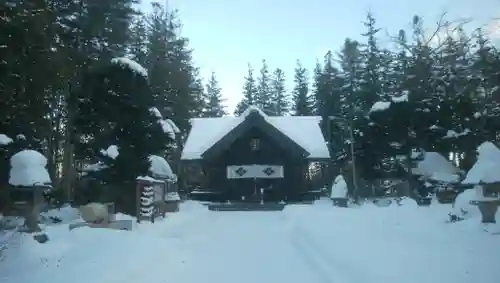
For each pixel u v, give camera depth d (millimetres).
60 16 23672
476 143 33125
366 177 39031
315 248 13570
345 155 45531
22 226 13367
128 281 9164
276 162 42625
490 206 12625
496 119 34094
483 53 35469
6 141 18234
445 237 11984
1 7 15836
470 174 13383
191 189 47844
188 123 47719
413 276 8133
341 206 31609
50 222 18500
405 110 34000
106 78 21094
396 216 16672
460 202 15727
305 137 45312
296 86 79812
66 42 23766
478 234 11766
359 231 14930
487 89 36469
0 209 16984
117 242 12703
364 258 10297
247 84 84312
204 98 71812
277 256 12828
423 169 31969
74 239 12445
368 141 37344
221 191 42312
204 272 10461
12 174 12852
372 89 47250
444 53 38812
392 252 10570
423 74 37094
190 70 54344
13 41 16438
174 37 47969
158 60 41500
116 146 21484
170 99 43594
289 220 24844
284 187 42438
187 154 42938
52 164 26234
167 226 19156
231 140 41344
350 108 47031
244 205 36781
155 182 20094
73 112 23250
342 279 9086
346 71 60594
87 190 22250
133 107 21141
